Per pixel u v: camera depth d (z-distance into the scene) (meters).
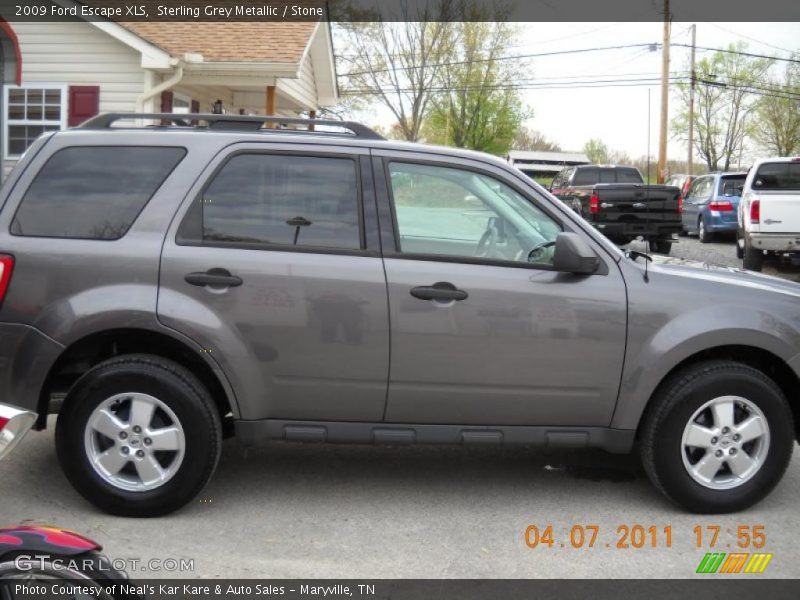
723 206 20.89
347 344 4.45
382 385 4.50
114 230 4.45
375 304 4.44
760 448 4.64
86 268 4.37
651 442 4.60
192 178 4.51
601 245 4.63
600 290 4.53
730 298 4.59
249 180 4.55
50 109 15.16
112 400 4.36
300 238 4.51
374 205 4.56
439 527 4.46
